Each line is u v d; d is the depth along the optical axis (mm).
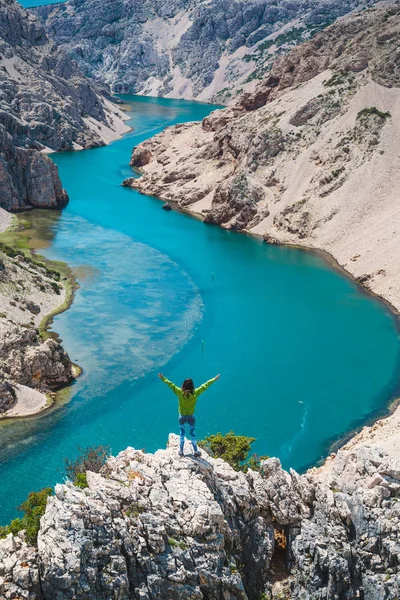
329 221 165375
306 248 161250
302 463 76125
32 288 118375
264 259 152250
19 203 182500
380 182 169125
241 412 87062
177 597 31812
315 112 196875
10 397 83625
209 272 141750
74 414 84125
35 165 185250
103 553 31281
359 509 37188
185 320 116000
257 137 193250
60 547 30609
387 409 89438
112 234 166500
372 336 113000
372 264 141375
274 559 37938
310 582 35844
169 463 36594
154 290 129500
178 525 33312
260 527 37125
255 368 99750
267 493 38062
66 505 32062
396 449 62094
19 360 88375
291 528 37719
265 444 79875
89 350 102312
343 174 174250
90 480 34281
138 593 31469
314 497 38625
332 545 36281
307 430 83500
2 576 30328
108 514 32250
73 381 92750
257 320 117625
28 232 163125
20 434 78500
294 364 101688
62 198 191375
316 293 131625
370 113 185625
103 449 71188
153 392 91125
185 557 32531
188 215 190500
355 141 181125
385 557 36125
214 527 33656
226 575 33219
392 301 127000
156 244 160625
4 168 178500
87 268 139625
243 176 185750
